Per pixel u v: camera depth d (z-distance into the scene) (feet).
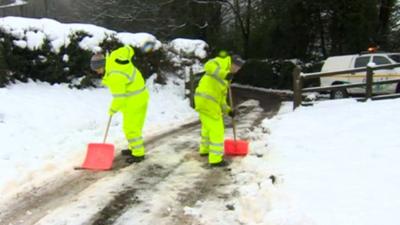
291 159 22.79
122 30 94.79
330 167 20.61
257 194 18.60
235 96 68.23
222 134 23.81
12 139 26.61
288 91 79.05
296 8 82.28
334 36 80.12
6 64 36.47
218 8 98.73
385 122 28.84
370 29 78.02
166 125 37.29
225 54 24.20
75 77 42.98
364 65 55.47
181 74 59.98
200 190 19.92
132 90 24.00
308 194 17.46
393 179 17.95
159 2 94.32
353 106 37.68
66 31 41.60
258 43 98.73
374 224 14.28
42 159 24.34
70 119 32.83
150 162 24.57
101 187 20.29
